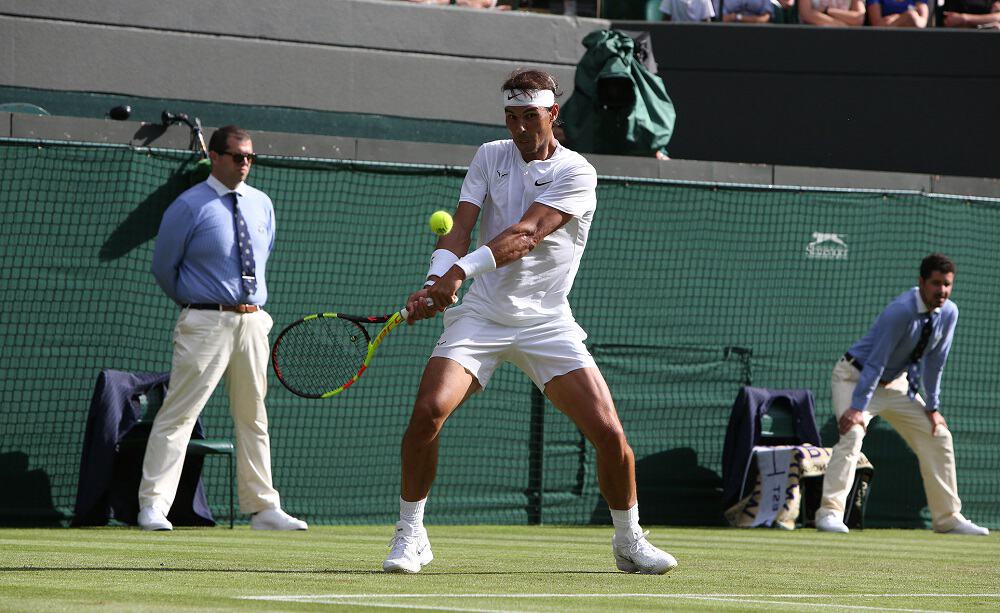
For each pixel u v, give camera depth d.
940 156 22.27
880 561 11.74
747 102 22.25
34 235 15.62
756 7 22.70
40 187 15.66
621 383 18.14
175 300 14.27
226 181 14.20
